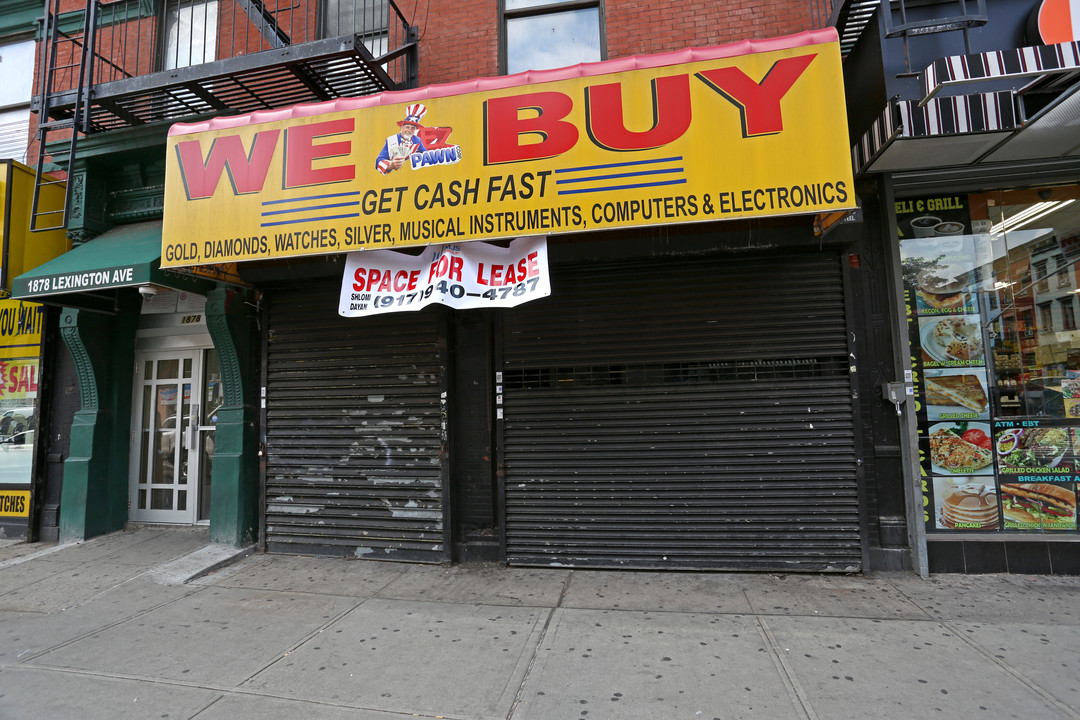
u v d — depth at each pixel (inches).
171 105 250.5
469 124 180.7
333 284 238.2
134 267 213.5
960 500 200.2
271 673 138.6
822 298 205.0
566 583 197.6
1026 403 201.2
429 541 221.9
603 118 173.2
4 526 274.4
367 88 243.6
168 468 283.0
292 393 239.1
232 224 193.9
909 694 123.4
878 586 187.2
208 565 217.8
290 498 236.2
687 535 205.3
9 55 307.0
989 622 159.0
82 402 271.1
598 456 212.2
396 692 128.9
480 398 226.8
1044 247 205.6
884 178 205.3
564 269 217.9
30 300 242.7
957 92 177.2
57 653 152.0
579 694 126.3
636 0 239.9
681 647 147.4
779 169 163.5
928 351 205.2
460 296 188.4
